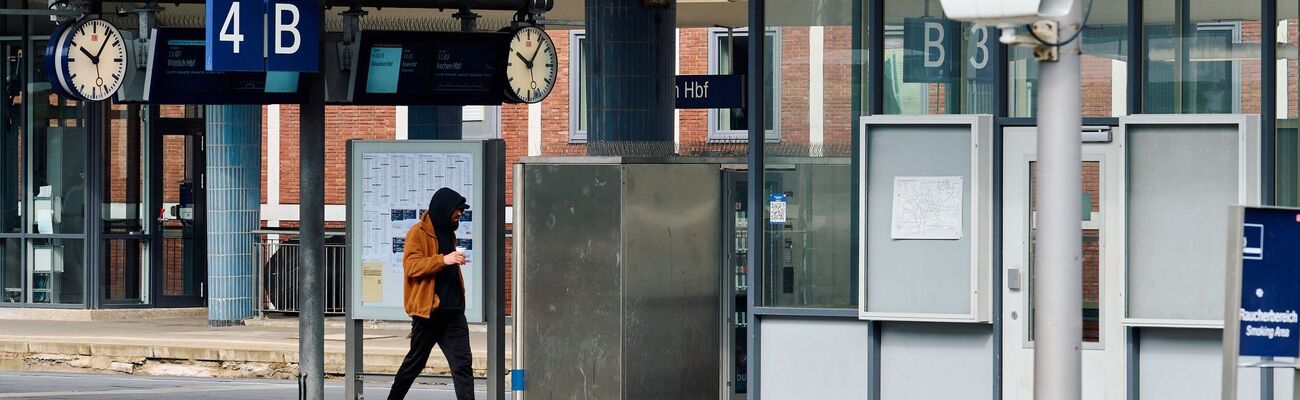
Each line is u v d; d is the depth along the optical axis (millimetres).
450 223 23922
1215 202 20594
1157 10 21094
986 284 21234
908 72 21906
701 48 55250
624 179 22594
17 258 45719
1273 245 14711
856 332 22016
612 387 22688
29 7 45281
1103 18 21250
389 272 24516
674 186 23188
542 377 23016
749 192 22406
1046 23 14070
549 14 48062
